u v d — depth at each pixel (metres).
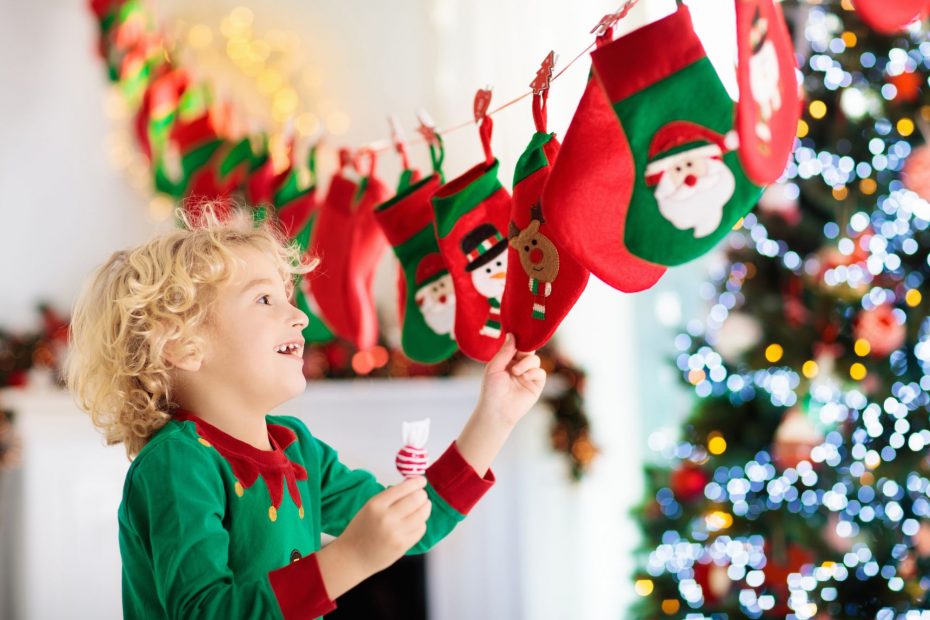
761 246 2.60
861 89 2.51
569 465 3.18
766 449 2.63
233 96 3.48
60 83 3.54
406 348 1.52
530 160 1.22
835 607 2.52
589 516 3.18
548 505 3.22
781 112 0.97
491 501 3.27
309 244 2.08
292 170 2.25
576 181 1.06
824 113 2.52
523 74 3.20
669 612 2.65
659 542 2.70
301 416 3.27
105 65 3.48
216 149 2.81
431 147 1.56
